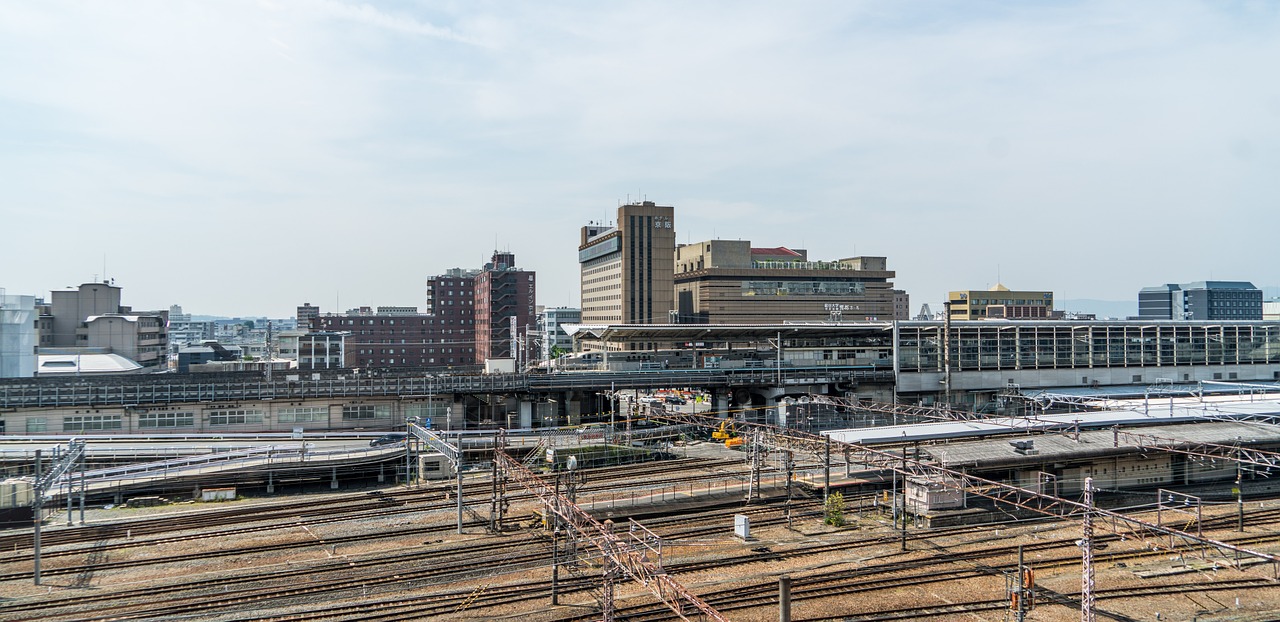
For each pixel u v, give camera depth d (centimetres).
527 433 8581
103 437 7681
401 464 7094
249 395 8506
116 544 5009
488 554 4791
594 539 3825
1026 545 4888
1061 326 11350
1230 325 11969
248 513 5734
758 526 5384
